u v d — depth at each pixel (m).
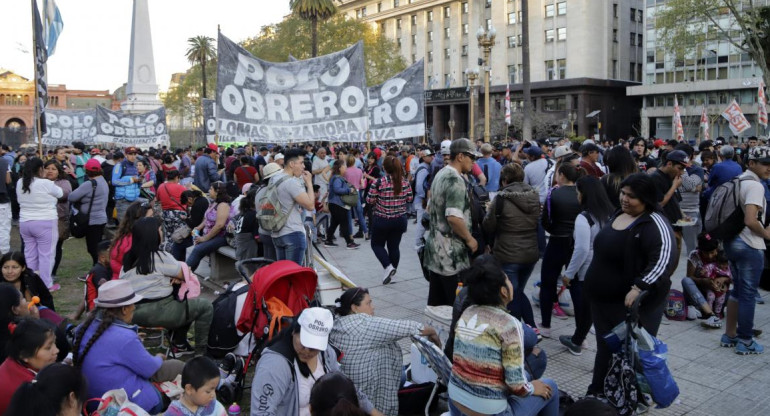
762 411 4.53
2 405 3.52
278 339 3.78
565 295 6.96
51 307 5.76
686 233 9.12
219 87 9.80
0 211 10.29
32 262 8.21
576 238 5.41
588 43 56.47
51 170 8.17
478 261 3.49
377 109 14.47
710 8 33.88
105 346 3.97
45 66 13.08
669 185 7.23
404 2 73.25
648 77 54.16
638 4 60.84
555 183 7.16
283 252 6.79
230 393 4.75
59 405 2.96
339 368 4.10
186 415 3.62
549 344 6.06
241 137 10.06
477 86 63.88
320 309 3.68
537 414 3.77
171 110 74.50
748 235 5.52
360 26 51.91
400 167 8.39
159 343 6.35
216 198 8.40
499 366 3.37
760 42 29.97
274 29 53.28
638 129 60.56
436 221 5.61
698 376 5.17
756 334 6.08
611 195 6.25
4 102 85.19
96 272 6.27
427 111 70.25
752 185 5.41
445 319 4.98
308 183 6.93
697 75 50.28
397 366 4.29
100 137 21.58
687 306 6.76
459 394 3.50
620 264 4.27
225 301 5.53
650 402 4.14
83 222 8.94
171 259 5.69
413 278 8.87
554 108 58.84
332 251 11.09
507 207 5.64
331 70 10.62
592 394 4.49
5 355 4.09
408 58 73.50
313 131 10.61
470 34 65.88
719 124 49.34
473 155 5.56
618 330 4.12
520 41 61.00
